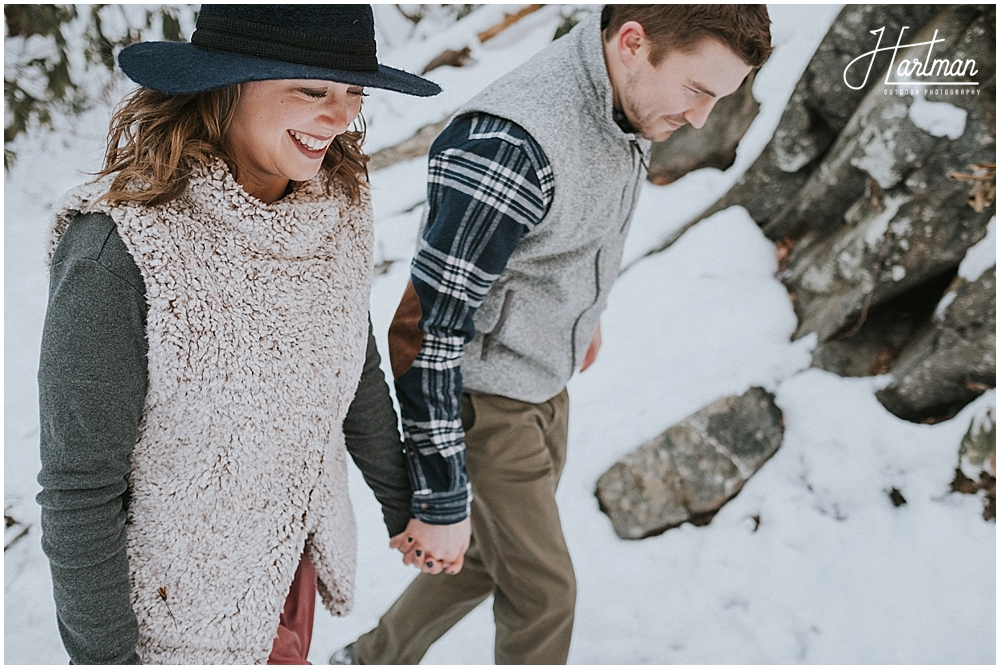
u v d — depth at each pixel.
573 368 1.48
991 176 2.19
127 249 0.80
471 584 1.56
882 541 2.04
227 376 0.88
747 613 1.93
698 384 2.39
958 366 2.15
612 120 1.21
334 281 0.98
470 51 3.95
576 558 2.10
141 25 3.43
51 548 0.83
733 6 1.13
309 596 1.11
